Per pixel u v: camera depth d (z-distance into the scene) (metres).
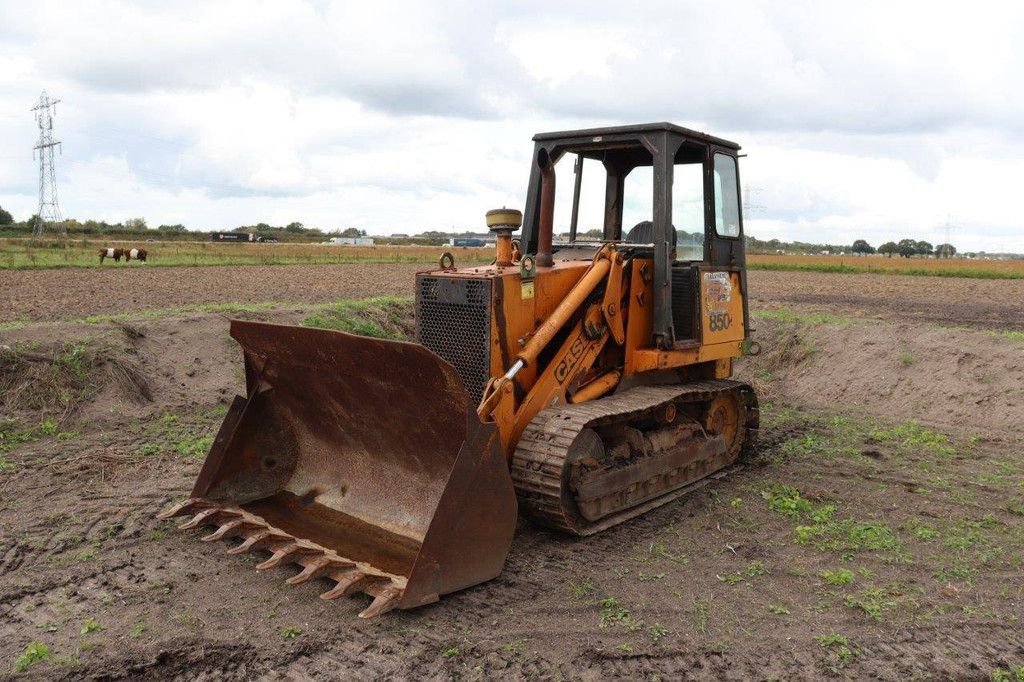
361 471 5.57
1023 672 3.93
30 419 8.04
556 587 4.84
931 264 51.03
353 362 4.91
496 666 3.93
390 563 4.72
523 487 5.42
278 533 5.00
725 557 5.41
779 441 8.80
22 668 3.82
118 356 9.18
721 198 7.23
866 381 11.13
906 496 6.81
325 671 3.86
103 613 4.40
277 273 28.86
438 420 4.79
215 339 10.52
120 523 5.69
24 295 17.62
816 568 5.23
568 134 6.71
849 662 4.04
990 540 5.76
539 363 5.91
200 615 4.38
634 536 5.77
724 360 7.84
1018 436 8.94
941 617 4.55
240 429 5.74
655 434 6.52
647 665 3.98
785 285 29.14
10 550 5.20
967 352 10.69
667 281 6.38
